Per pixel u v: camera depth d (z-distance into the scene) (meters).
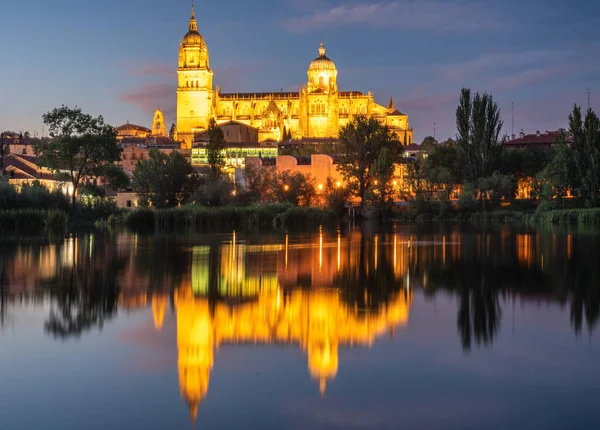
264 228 92.00
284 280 33.06
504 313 24.28
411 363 17.64
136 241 61.66
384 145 131.00
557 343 19.77
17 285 31.19
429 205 126.44
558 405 14.51
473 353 18.62
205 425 13.48
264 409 14.32
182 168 126.81
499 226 94.62
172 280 33.12
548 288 30.23
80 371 16.97
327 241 62.19
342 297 27.91
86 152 107.69
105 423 13.58
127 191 148.62
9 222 80.00
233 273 35.88
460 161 133.12
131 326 22.14
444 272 36.34
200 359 18.03
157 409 14.34
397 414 14.02
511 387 15.66
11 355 18.47
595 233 73.19
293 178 128.00
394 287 30.58
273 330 21.56
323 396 15.09
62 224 84.56
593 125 113.31
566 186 112.88
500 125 131.12
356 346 19.45
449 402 14.70
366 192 126.50
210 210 99.56
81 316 23.80
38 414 14.04
